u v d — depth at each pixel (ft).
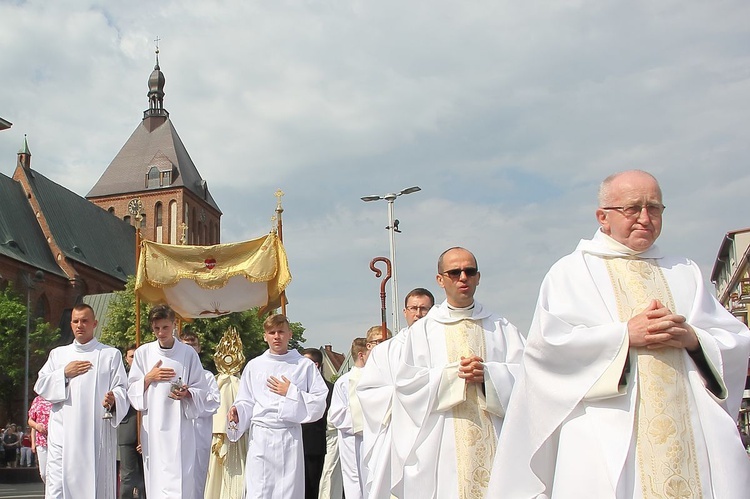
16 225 233.76
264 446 30.68
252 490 30.60
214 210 345.72
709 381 12.19
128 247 297.53
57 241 245.86
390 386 22.47
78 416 30.50
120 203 317.42
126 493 35.04
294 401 30.60
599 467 11.97
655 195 13.30
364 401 22.77
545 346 12.59
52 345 180.45
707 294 13.24
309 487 36.86
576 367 12.50
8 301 164.14
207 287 45.91
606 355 12.24
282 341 31.96
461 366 19.34
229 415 31.63
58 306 237.04
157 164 320.09
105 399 30.50
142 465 35.63
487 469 19.22
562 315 13.04
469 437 19.36
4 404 165.58
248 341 174.60
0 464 120.57
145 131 334.65
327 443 37.83
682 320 12.12
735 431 11.88
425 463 19.61
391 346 23.03
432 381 19.63
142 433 31.96
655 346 12.25
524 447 13.04
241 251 46.85
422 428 19.70
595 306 13.08
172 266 45.98
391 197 103.96
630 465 12.01
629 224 13.33
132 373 32.55
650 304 12.42
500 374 19.25
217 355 42.27
